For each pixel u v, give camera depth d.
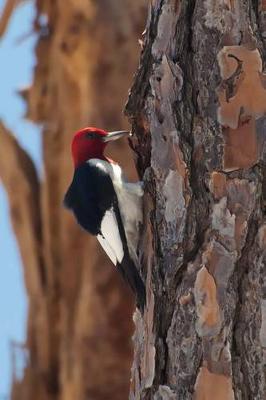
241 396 10.98
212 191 11.55
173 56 12.20
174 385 11.38
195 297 11.39
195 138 11.86
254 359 11.01
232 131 11.65
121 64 20.81
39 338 21.00
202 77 11.93
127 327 20.19
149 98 12.55
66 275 20.78
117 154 20.30
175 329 11.48
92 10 20.94
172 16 12.32
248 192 11.41
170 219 11.91
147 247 12.63
